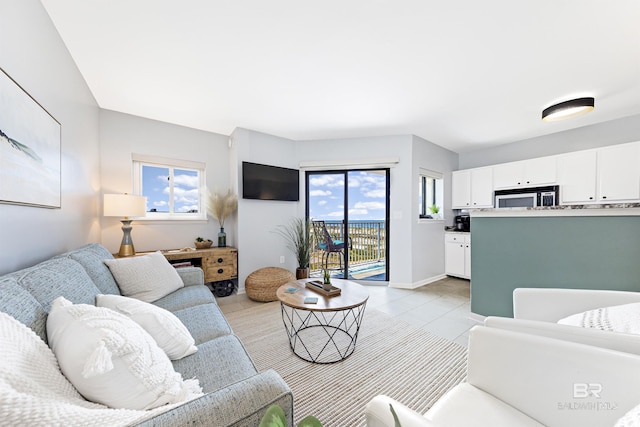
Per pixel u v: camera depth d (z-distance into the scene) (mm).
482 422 772
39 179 1409
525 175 3754
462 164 4793
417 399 1433
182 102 2707
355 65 2051
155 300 1797
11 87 1153
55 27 1622
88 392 657
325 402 1404
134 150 3035
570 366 767
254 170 3514
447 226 4535
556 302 1268
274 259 3766
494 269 2242
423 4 1453
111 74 2174
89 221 2434
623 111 2934
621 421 562
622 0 1405
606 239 1661
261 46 1818
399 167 3773
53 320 808
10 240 1185
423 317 2621
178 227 3344
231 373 1021
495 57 1941
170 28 1642
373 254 4926
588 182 3178
